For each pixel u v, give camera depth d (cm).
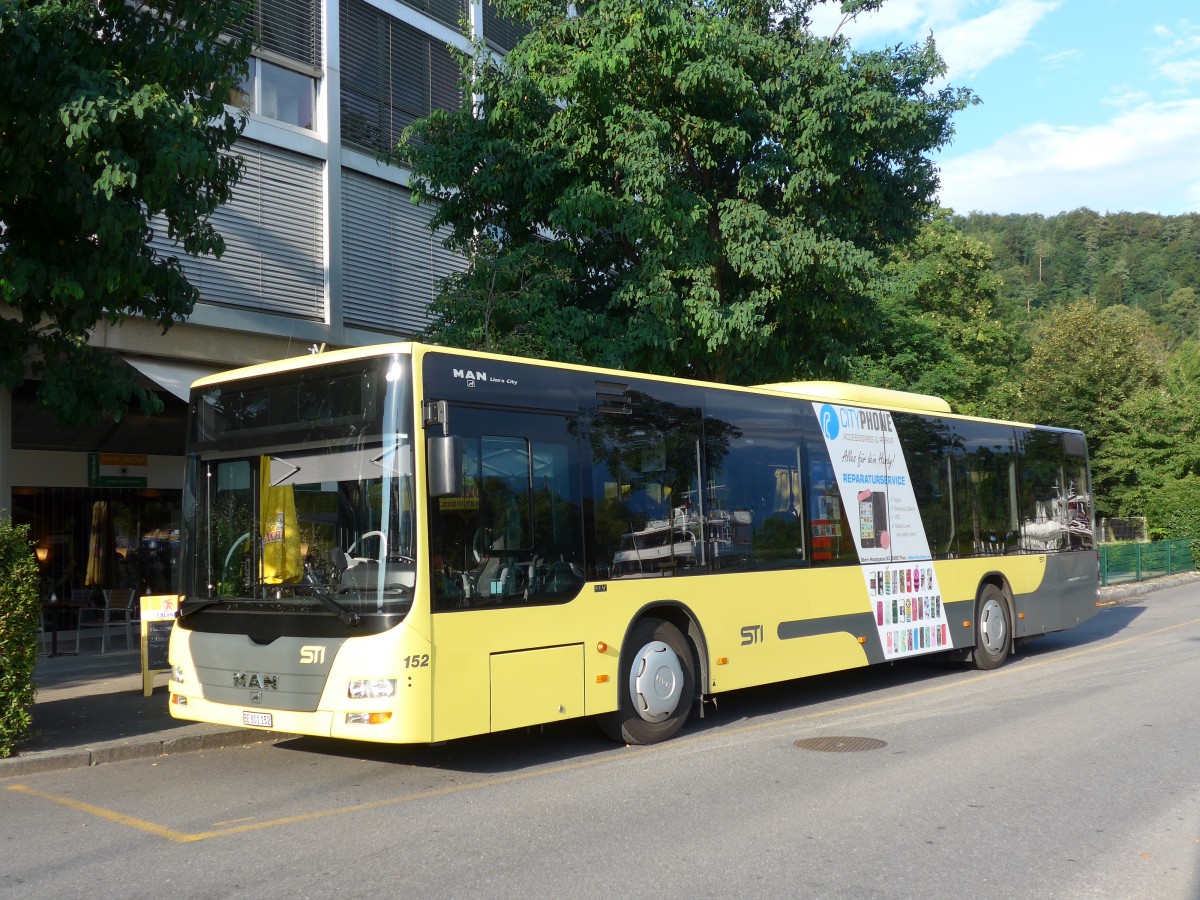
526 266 1550
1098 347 4662
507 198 1656
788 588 1079
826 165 1564
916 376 3656
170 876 574
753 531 1050
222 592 831
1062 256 15012
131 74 998
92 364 1052
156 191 924
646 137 1475
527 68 1590
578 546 871
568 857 601
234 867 589
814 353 1731
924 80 1633
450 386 790
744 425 1061
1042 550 1535
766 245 1503
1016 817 679
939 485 1340
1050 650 1628
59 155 923
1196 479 3944
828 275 1545
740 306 1514
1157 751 867
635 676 923
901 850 610
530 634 819
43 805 740
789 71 1570
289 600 786
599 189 1530
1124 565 2956
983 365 4453
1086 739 917
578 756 895
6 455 1547
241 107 1689
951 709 1094
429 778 818
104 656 1523
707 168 1612
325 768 859
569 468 873
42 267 929
